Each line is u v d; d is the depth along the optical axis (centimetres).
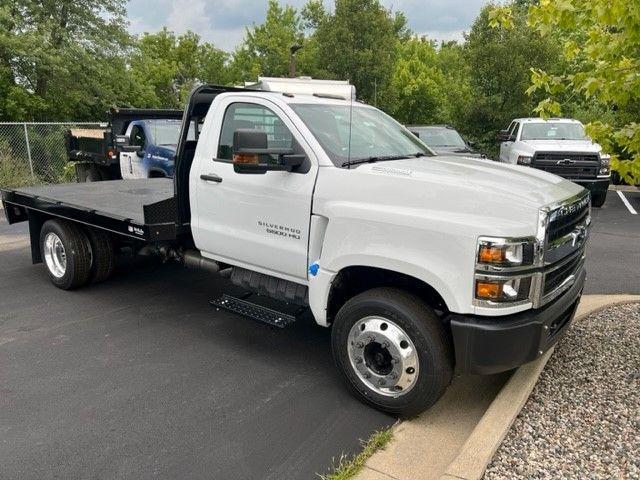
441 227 342
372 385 387
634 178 411
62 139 1705
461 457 311
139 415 385
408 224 354
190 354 484
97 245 638
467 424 374
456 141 1416
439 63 3747
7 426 371
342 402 403
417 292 388
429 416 384
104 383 430
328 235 395
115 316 573
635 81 381
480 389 421
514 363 348
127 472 324
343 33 2433
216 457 338
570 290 397
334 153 417
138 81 2914
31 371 450
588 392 390
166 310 590
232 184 463
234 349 495
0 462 333
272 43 3459
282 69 3391
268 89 541
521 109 2073
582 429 346
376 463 327
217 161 479
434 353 354
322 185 405
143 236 515
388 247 364
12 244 908
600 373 416
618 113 639
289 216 427
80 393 415
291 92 523
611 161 412
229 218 473
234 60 3909
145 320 562
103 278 659
